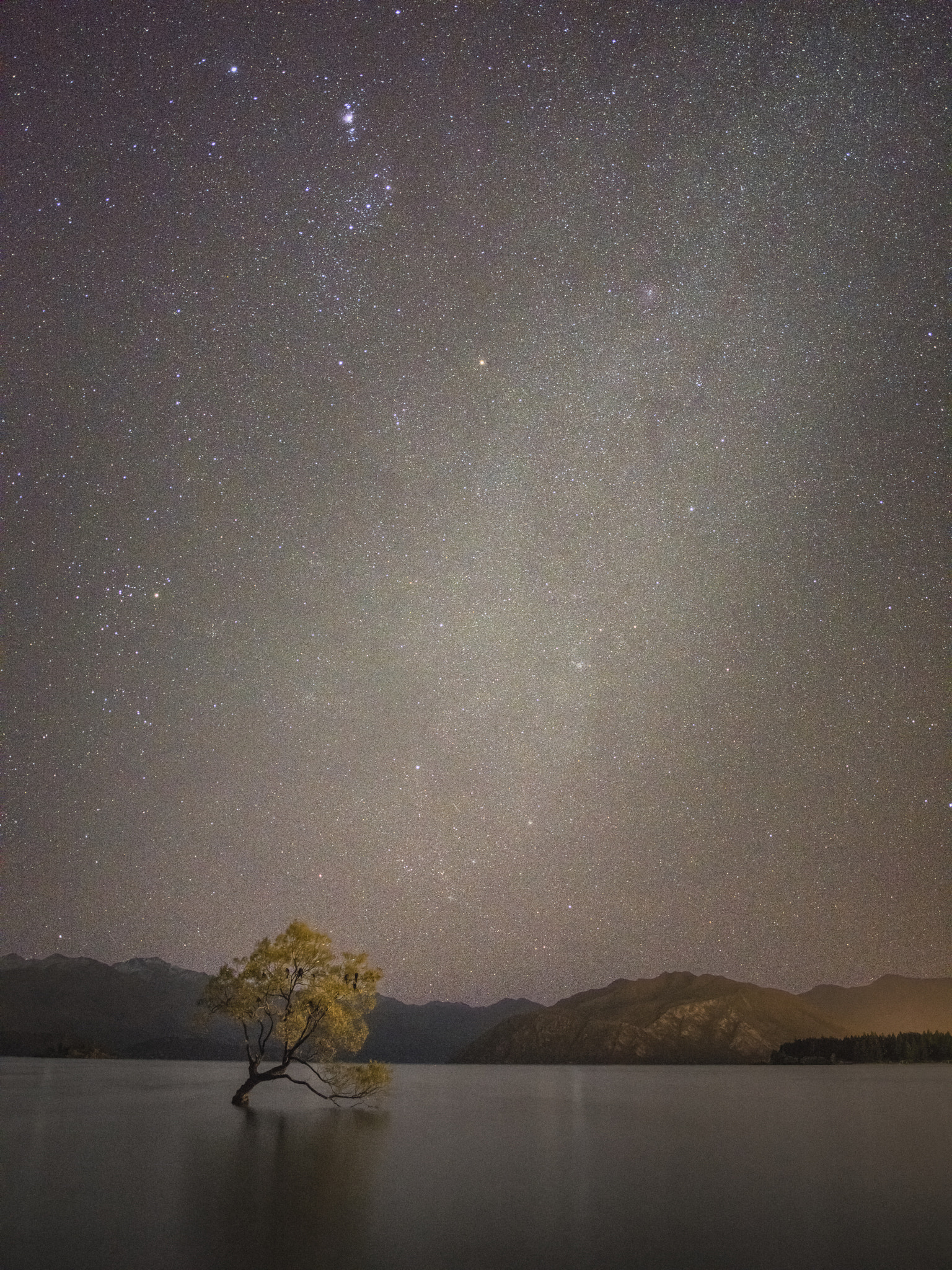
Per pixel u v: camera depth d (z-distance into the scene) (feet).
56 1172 80.94
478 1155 97.09
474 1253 51.29
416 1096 234.99
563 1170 86.69
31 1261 48.88
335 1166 85.76
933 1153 103.09
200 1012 131.44
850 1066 611.47
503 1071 580.71
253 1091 218.79
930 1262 50.16
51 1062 538.47
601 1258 50.37
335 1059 138.10
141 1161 87.97
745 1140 117.91
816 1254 51.83
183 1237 54.60
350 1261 49.08
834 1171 86.89
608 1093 253.24
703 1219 62.13
